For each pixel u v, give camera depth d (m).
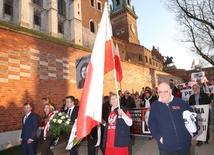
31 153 5.43
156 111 3.06
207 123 5.96
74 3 19.72
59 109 12.43
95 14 22.75
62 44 13.59
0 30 10.02
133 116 8.04
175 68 40.75
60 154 6.80
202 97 6.36
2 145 8.99
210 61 19.48
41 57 11.98
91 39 21.30
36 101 11.14
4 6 14.31
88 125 3.03
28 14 15.51
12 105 9.86
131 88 21.03
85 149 7.20
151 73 26.08
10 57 10.25
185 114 2.90
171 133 2.84
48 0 17.61
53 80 12.48
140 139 7.82
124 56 29.02
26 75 10.90
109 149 3.69
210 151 5.36
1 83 9.59
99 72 3.26
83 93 3.22
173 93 9.30
